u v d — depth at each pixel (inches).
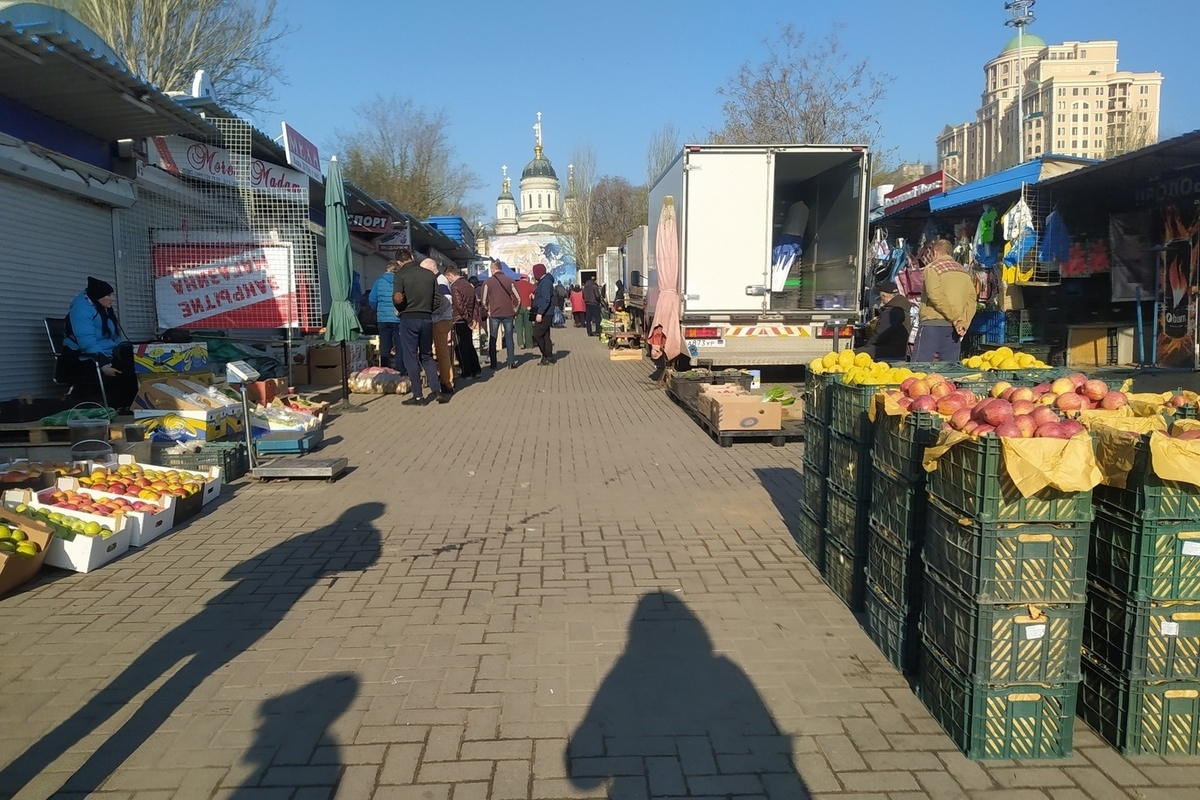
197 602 177.8
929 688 133.3
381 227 719.1
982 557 117.9
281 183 454.9
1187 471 110.7
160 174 439.8
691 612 173.0
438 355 491.2
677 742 124.6
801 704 135.9
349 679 143.6
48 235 354.6
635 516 243.1
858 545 170.2
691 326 462.6
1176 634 117.7
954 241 577.0
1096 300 519.5
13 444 266.2
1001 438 115.1
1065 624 118.7
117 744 123.6
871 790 113.1
